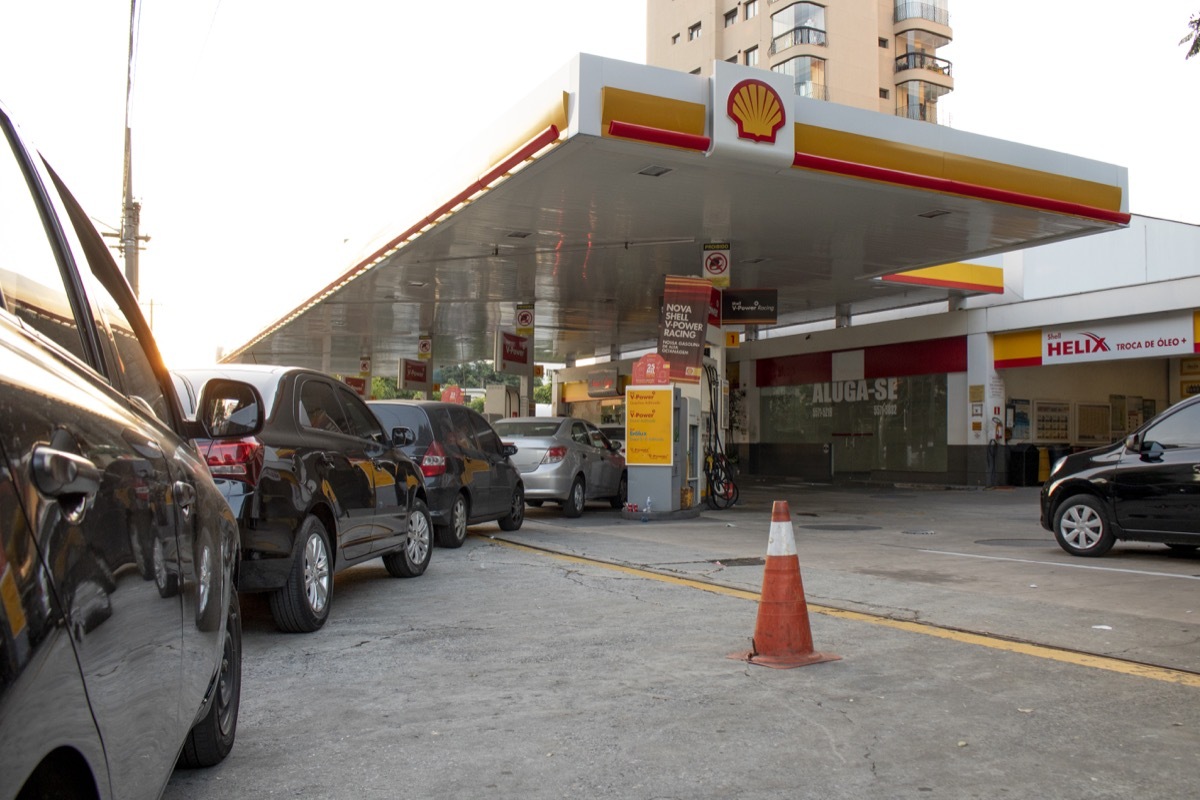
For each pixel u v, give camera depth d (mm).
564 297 27422
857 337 29141
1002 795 3641
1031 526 14578
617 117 12383
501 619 6992
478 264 22156
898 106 58250
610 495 17734
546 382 77750
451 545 11211
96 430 2207
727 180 14633
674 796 3666
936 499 21141
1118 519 10109
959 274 24234
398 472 8359
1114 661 5648
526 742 4297
